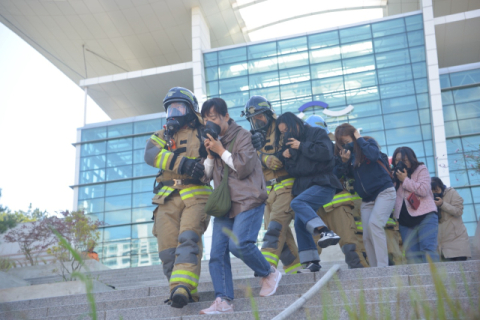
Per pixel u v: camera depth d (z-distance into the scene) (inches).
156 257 905.5
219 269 159.3
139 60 1283.2
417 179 227.0
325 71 1006.4
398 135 936.3
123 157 999.6
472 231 818.2
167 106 189.0
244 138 168.9
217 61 1075.3
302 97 997.2
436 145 895.7
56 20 1141.1
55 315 182.9
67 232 480.4
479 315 68.1
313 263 205.3
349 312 70.3
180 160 172.9
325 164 200.4
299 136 206.1
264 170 215.0
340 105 975.6
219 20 1183.6
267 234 200.5
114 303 180.2
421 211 219.5
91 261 487.8
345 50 1012.5
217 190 161.0
